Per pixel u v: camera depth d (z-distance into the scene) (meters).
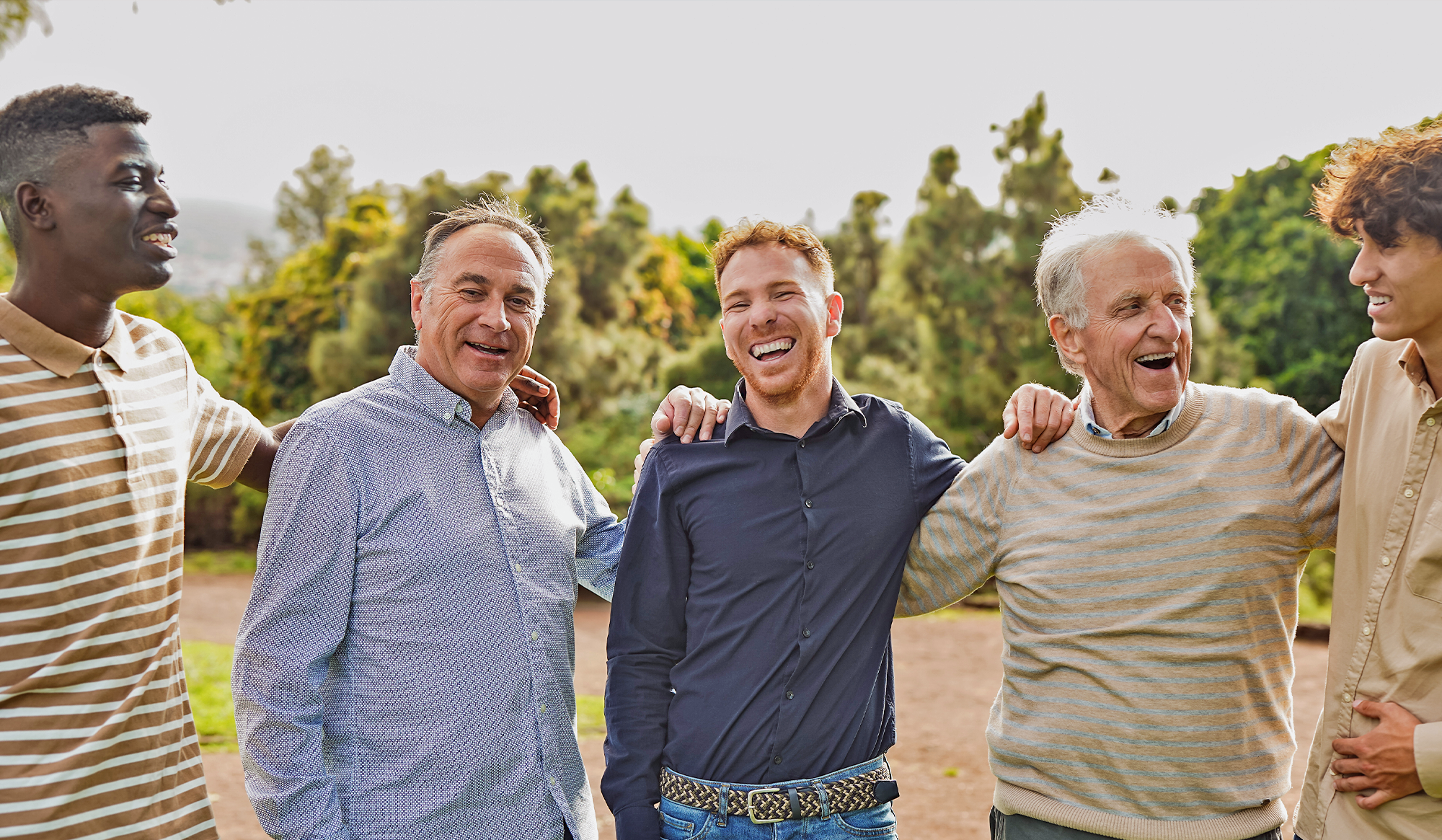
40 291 2.18
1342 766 2.21
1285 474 2.37
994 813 2.61
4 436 2.05
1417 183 2.04
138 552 2.22
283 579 2.39
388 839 2.36
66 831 2.08
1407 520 2.17
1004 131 14.11
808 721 2.50
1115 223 2.44
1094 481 2.46
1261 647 2.34
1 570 2.05
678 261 23.11
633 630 2.70
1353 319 14.54
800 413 2.65
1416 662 2.14
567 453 2.93
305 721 2.35
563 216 16.22
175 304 27.66
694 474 2.65
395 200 19.55
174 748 2.29
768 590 2.56
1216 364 13.20
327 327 20.62
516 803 2.44
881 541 2.62
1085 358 2.47
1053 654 2.43
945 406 13.70
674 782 2.58
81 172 2.15
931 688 8.50
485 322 2.55
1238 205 16.06
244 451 2.68
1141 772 2.31
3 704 2.04
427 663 2.41
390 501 2.45
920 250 14.24
